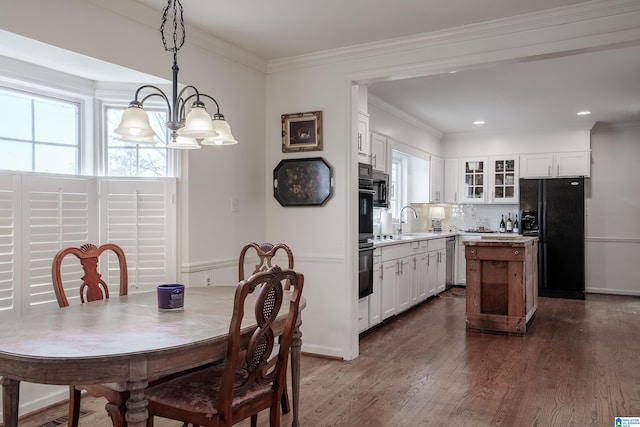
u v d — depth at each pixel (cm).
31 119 291
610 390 306
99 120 325
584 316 534
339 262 379
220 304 235
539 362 365
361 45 362
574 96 523
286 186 398
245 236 388
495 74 438
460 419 264
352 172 378
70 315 211
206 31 335
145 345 164
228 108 367
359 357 381
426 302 618
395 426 256
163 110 338
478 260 464
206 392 194
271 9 298
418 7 295
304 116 390
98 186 320
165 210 330
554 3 288
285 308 229
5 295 264
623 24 282
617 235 685
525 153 716
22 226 272
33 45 245
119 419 192
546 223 667
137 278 327
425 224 784
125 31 285
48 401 280
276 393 206
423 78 450
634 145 676
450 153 769
